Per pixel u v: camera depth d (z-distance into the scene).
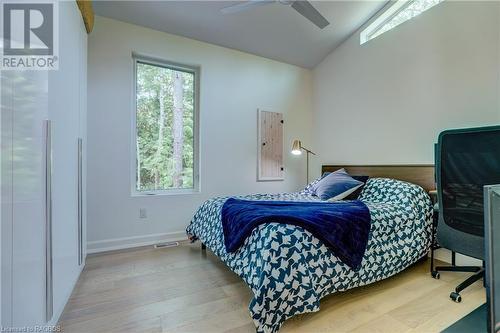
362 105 3.29
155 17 2.75
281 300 1.29
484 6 2.15
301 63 3.96
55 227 1.35
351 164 3.43
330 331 1.35
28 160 1.11
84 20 2.10
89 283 1.89
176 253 2.58
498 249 1.35
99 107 2.65
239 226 1.67
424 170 2.53
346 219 1.69
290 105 3.96
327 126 3.84
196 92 3.29
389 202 2.29
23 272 1.08
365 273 1.68
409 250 1.98
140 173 2.96
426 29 2.58
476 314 1.50
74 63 1.78
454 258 2.17
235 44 3.35
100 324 1.40
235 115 3.47
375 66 3.11
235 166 3.47
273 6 2.72
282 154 3.88
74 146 1.76
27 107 1.12
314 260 1.45
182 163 3.23
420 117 2.63
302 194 2.99
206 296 1.72
